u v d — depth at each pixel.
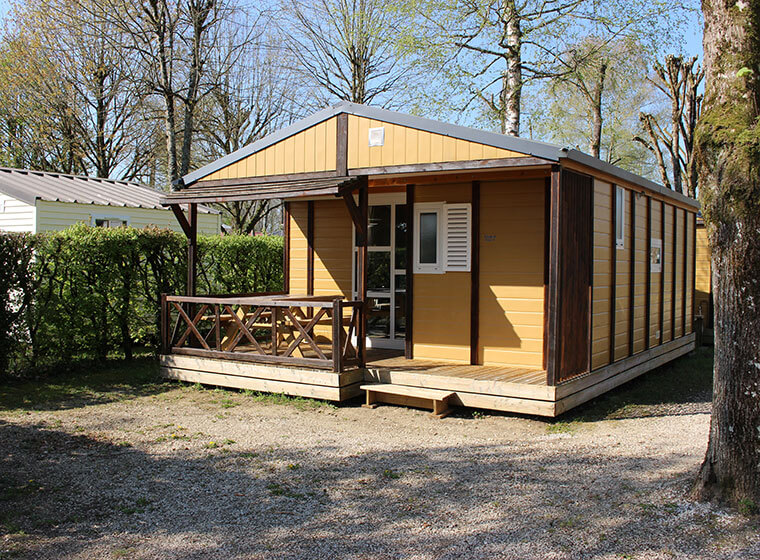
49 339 9.22
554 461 5.37
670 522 3.99
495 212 8.23
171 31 19.19
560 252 6.72
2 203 13.93
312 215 10.31
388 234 9.51
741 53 4.11
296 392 7.95
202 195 8.51
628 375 9.03
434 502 4.48
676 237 11.80
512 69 16.05
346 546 3.80
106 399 8.05
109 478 5.06
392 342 9.52
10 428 6.59
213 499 4.60
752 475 4.04
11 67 23.12
